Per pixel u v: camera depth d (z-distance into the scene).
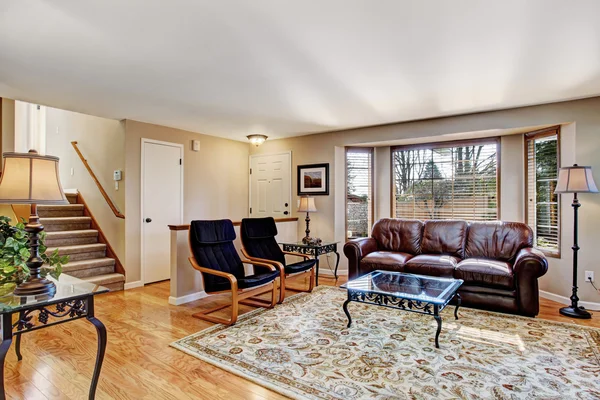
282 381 2.13
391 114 4.26
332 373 2.22
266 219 4.32
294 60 2.60
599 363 2.35
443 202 4.94
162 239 4.92
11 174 1.82
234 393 2.02
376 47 2.38
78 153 5.32
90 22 2.04
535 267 3.23
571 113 3.64
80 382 2.14
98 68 2.76
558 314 3.36
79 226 5.05
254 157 6.27
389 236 4.61
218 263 3.49
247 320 3.20
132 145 4.58
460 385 2.07
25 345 2.69
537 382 2.11
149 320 3.24
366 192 5.45
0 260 1.89
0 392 1.62
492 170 4.61
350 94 3.44
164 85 3.17
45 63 2.66
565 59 2.59
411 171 5.18
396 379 2.14
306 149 5.62
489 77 2.96
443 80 3.04
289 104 3.80
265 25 2.07
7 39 2.25
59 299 1.76
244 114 4.26
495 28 2.12
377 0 1.81
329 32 2.16
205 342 2.71
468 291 3.54
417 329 2.96
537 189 4.18
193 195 5.36
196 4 1.84
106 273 4.54
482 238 4.05
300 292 4.22
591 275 3.52
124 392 2.03
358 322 3.13
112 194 4.71
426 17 1.98
